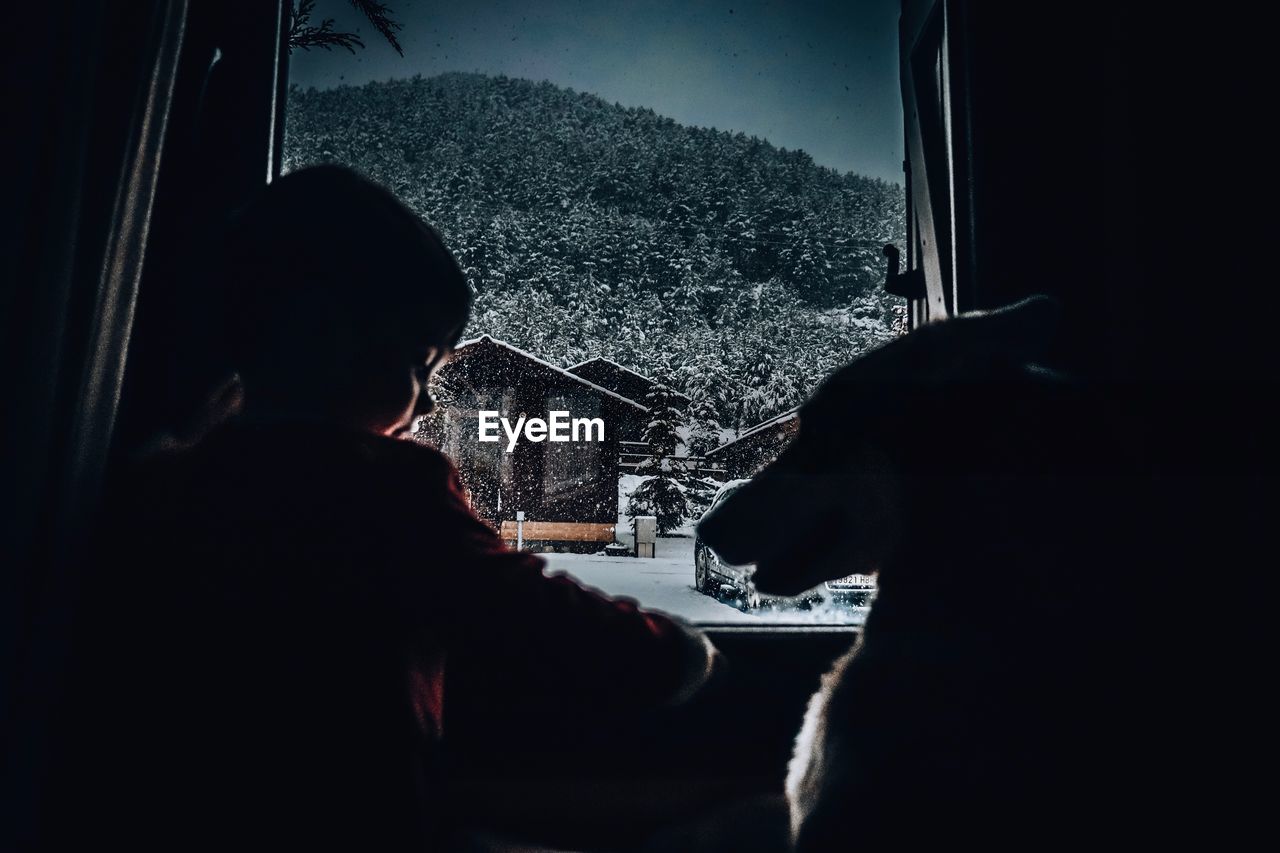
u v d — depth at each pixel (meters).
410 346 0.67
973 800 0.54
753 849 0.64
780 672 1.72
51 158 0.83
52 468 0.84
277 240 0.64
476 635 0.61
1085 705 0.53
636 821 1.61
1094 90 1.61
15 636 0.81
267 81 1.49
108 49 0.91
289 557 0.59
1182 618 0.54
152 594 0.59
